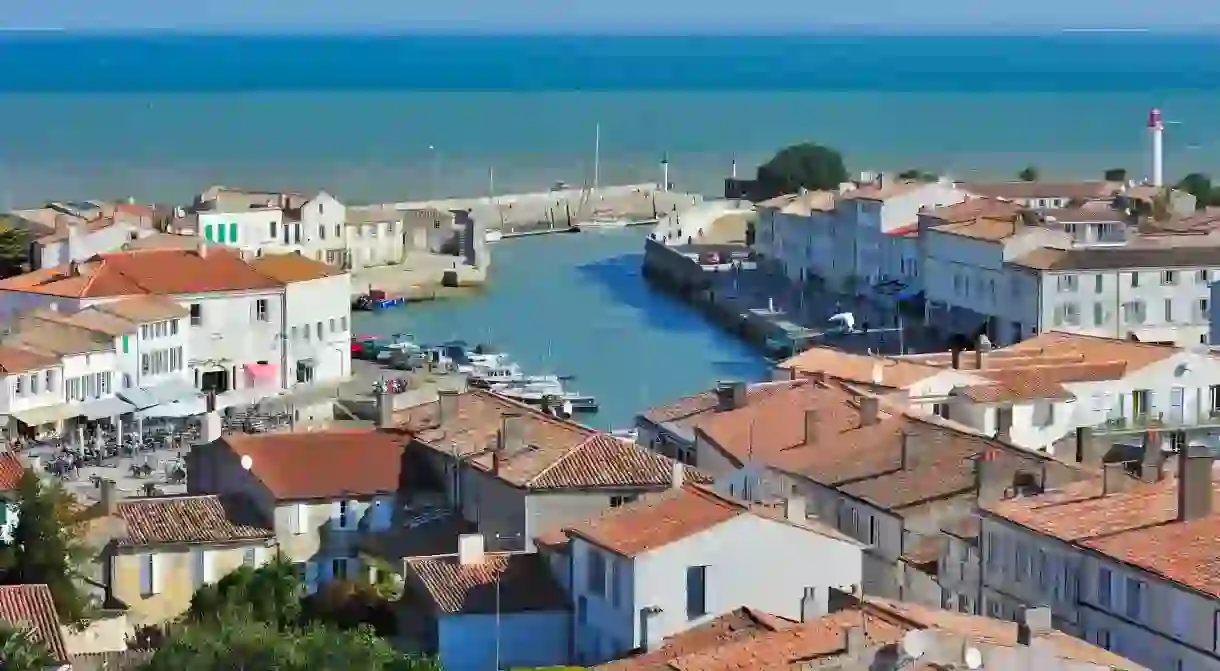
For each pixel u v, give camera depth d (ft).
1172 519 474.08
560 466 553.64
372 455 590.14
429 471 590.96
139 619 537.24
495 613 490.90
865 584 524.52
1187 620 437.17
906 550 536.01
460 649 488.85
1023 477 539.70
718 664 379.55
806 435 614.75
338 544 570.87
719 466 627.05
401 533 570.46
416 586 502.79
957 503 538.88
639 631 460.55
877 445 591.37
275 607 514.27
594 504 545.85
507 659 490.49
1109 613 459.73
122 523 551.59
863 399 623.77
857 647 364.79
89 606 513.45
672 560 463.83
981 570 508.12
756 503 518.78
